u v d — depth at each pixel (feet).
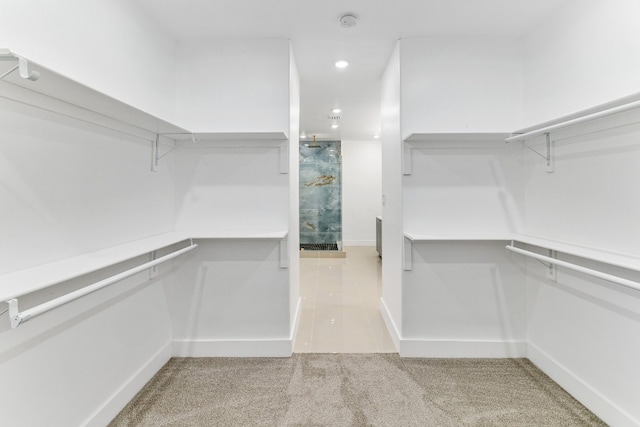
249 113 7.46
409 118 7.45
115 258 4.39
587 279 5.49
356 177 23.61
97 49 4.91
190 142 7.49
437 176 7.46
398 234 7.77
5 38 3.48
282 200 7.51
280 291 7.38
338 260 19.07
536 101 6.86
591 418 5.19
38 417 3.86
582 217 5.63
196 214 7.52
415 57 7.43
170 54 7.22
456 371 6.68
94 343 4.83
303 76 9.91
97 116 4.91
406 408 5.45
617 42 4.92
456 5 6.18
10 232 3.58
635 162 4.65
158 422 5.11
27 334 3.72
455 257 7.37
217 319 7.38
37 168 3.90
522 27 6.94
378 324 9.32
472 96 7.39
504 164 7.42
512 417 5.22
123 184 5.61
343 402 5.61
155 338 6.63
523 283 7.30
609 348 5.05
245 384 6.18
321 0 6.02
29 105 3.78
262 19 6.66
